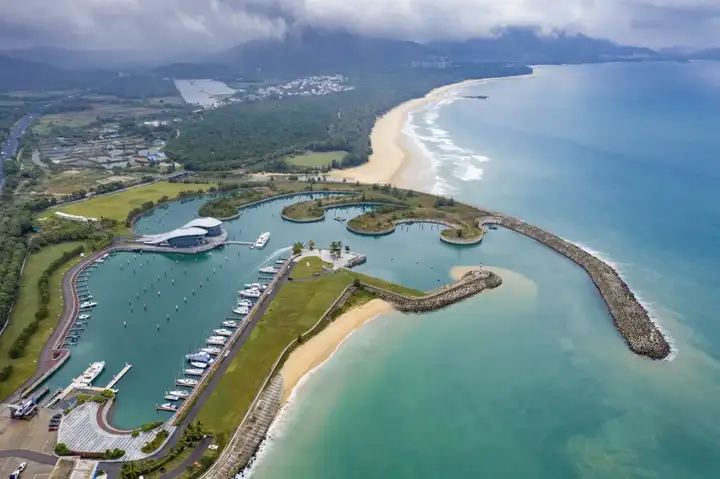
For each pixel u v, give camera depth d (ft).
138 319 648.38
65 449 426.10
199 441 439.63
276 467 424.46
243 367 536.83
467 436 456.45
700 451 437.17
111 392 501.15
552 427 465.47
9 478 397.39
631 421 469.57
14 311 653.71
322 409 487.20
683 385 512.63
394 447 444.96
